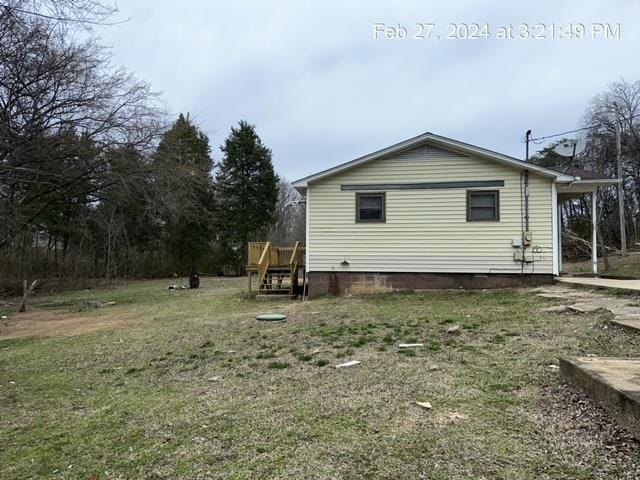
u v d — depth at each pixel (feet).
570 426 8.50
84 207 64.44
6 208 45.52
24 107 40.63
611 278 33.63
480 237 34.19
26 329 28.66
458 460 7.54
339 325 22.06
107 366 17.24
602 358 11.09
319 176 36.17
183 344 20.16
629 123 84.23
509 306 24.64
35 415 11.94
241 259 96.37
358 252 35.99
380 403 10.67
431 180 35.01
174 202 50.65
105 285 68.03
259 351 17.67
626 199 90.94
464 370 12.91
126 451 9.07
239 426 9.91
